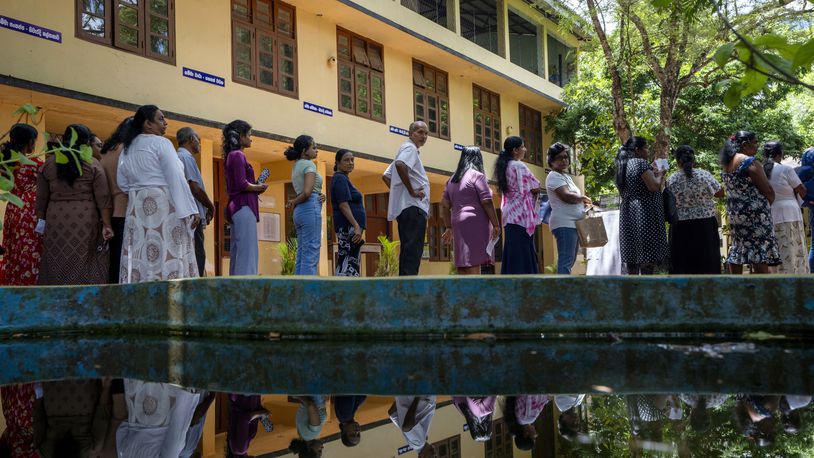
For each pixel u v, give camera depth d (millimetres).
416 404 1774
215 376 2225
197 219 4527
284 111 11281
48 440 1448
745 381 1959
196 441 1448
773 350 2539
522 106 19531
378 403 1802
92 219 4668
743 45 1436
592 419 1523
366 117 13211
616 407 1638
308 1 11531
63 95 7816
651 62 12914
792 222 6191
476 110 17219
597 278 2912
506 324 2918
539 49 19719
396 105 14148
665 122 12875
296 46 11664
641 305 2908
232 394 1946
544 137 20625
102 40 8492
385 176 5672
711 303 2885
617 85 13266
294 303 3025
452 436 1454
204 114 9867
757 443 1272
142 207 4359
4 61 7438
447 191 5605
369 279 2979
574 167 20609
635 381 1979
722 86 1604
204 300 3178
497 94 18266
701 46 11438
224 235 11695
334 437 1494
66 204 4578
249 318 3078
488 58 16203
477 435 1441
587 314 2908
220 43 10203
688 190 5496
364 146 13070
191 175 5172
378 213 16062
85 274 4613
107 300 3469
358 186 14969
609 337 2900
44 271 4551
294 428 1576
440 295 2947
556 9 14328
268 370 2311
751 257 5535
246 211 5516
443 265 17297
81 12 8258
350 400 1845
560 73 21109
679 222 5539
